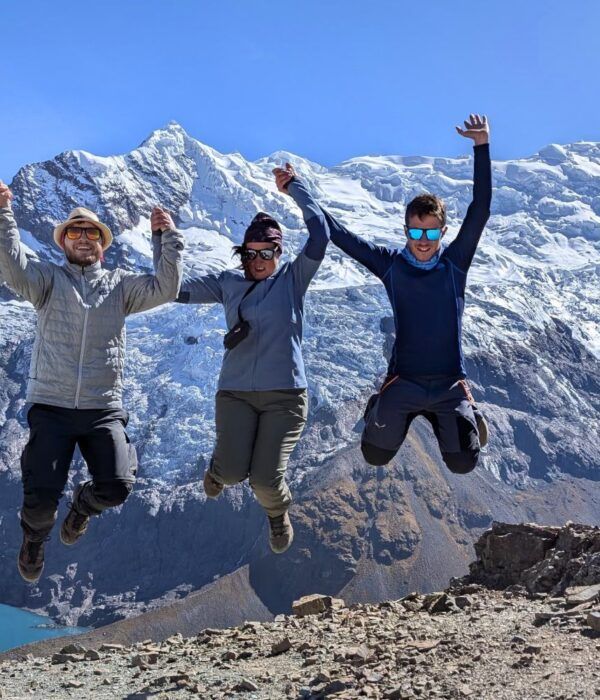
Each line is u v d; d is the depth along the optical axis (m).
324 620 9.02
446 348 6.68
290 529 7.31
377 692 5.99
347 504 153.75
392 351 6.82
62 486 6.57
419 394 6.66
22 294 6.73
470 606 8.84
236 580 137.50
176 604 126.19
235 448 6.95
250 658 7.76
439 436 6.84
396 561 142.25
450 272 6.75
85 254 6.84
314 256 6.90
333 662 7.10
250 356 6.91
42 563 6.91
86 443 6.79
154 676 7.47
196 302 7.21
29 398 6.73
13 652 89.69
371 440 6.93
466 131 6.96
